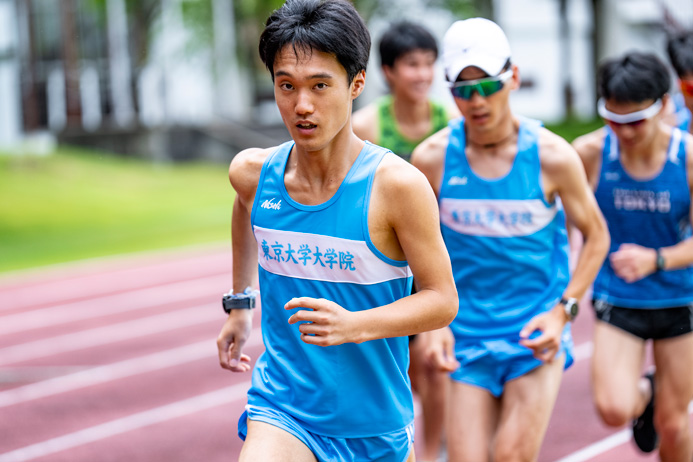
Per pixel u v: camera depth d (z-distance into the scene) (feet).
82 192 158.20
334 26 17.84
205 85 205.36
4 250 116.67
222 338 23.04
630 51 32.42
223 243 118.11
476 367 28.53
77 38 199.21
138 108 201.57
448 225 28.94
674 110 45.29
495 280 28.53
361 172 19.22
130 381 54.80
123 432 44.70
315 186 19.52
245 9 191.52
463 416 28.17
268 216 20.04
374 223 19.10
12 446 43.19
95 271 100.07
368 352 19.89
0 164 173.17
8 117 203.82
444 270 19.12
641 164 33.19
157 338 67.00
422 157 29.48
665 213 33.17
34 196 153.28
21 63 201.16
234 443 42.34
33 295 86.99
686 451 33.68
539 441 27.68
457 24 27.78
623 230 34.09
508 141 28.25
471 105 27.30
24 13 199.52
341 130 19.12
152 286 90.22
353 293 19.56
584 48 216.95
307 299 17.60
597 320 34.42
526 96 219.20
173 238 123.03
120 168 179.73
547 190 27.96
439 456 37.37
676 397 33.17
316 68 17.85
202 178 175.94
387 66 37.78
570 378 50.26
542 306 28.30
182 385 53.36
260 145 192.75
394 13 181.27
